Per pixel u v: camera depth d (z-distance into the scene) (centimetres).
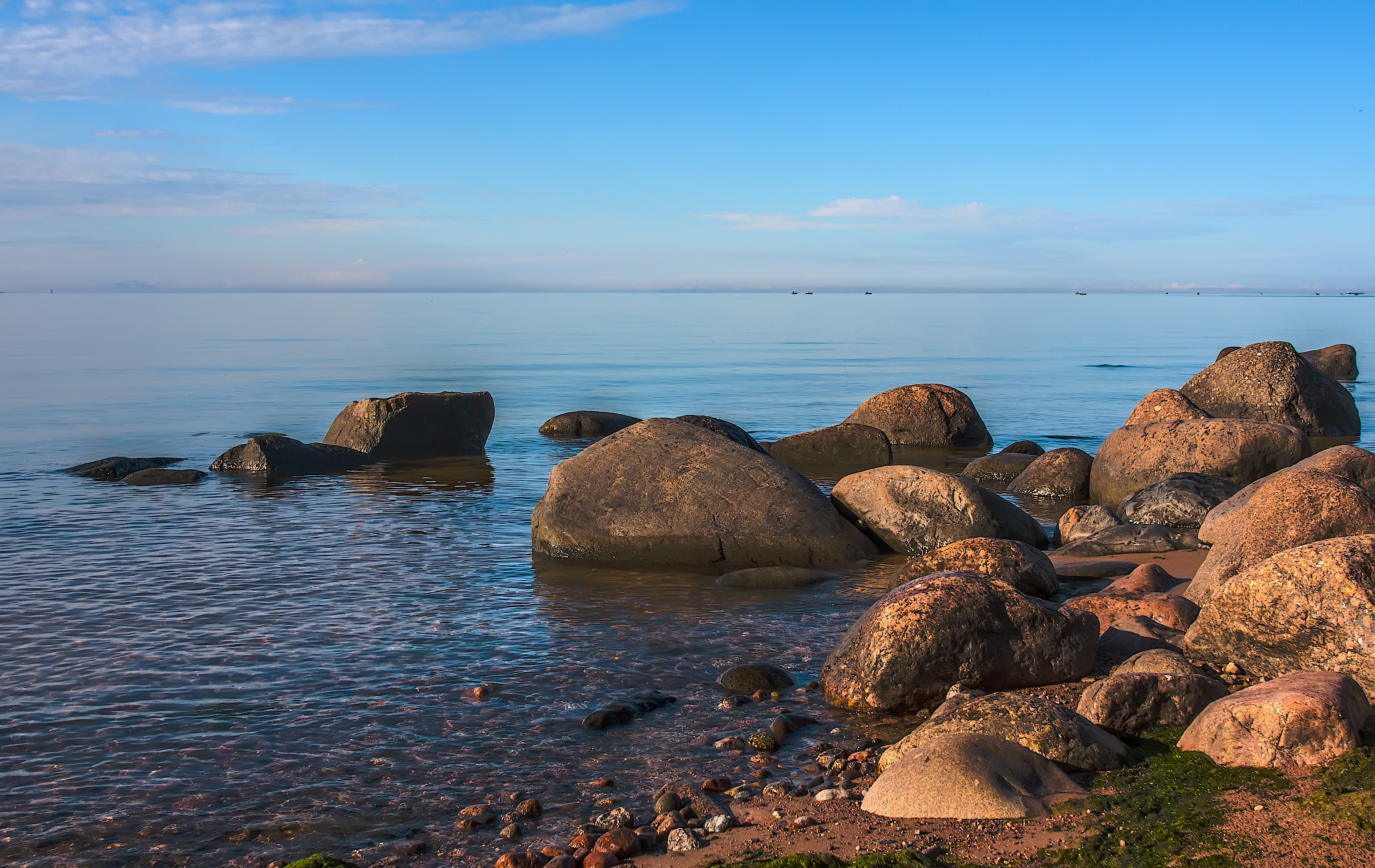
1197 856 512
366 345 7212
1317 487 1019
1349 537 776
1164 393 2261
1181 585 1117
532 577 1305
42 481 2062
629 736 779
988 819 582
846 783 671
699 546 1384
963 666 815
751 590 1227
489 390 4147
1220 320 12212
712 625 1080
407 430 2492
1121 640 924
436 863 590
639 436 1520
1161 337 8300
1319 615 737
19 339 7700
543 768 720
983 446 2739
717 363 5650
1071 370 5084
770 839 591
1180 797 584
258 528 1609
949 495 1427
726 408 3553
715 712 827
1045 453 2062
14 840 618
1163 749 673
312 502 1858
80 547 1457
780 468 1476
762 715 819
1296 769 604
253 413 3316
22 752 745
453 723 805
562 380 4578
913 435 2792
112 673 917
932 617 820
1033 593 1107
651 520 1405
